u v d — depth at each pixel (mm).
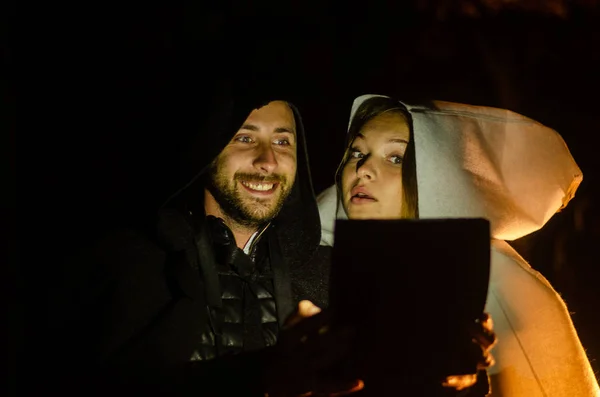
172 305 1990
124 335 1962
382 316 1540
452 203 2227
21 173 2920
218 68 2143
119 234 2113
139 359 1912
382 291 1537
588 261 4113
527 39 3867
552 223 4152
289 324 1755
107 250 2066
